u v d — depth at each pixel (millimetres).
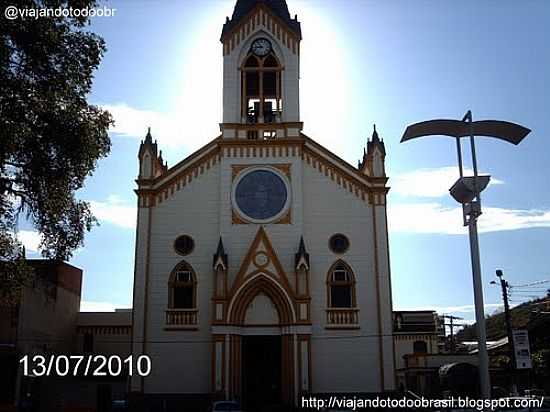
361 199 43094
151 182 43375
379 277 41594
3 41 25719
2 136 25781
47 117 27641
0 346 44219
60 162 28328
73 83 28406
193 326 41250
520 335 31562
